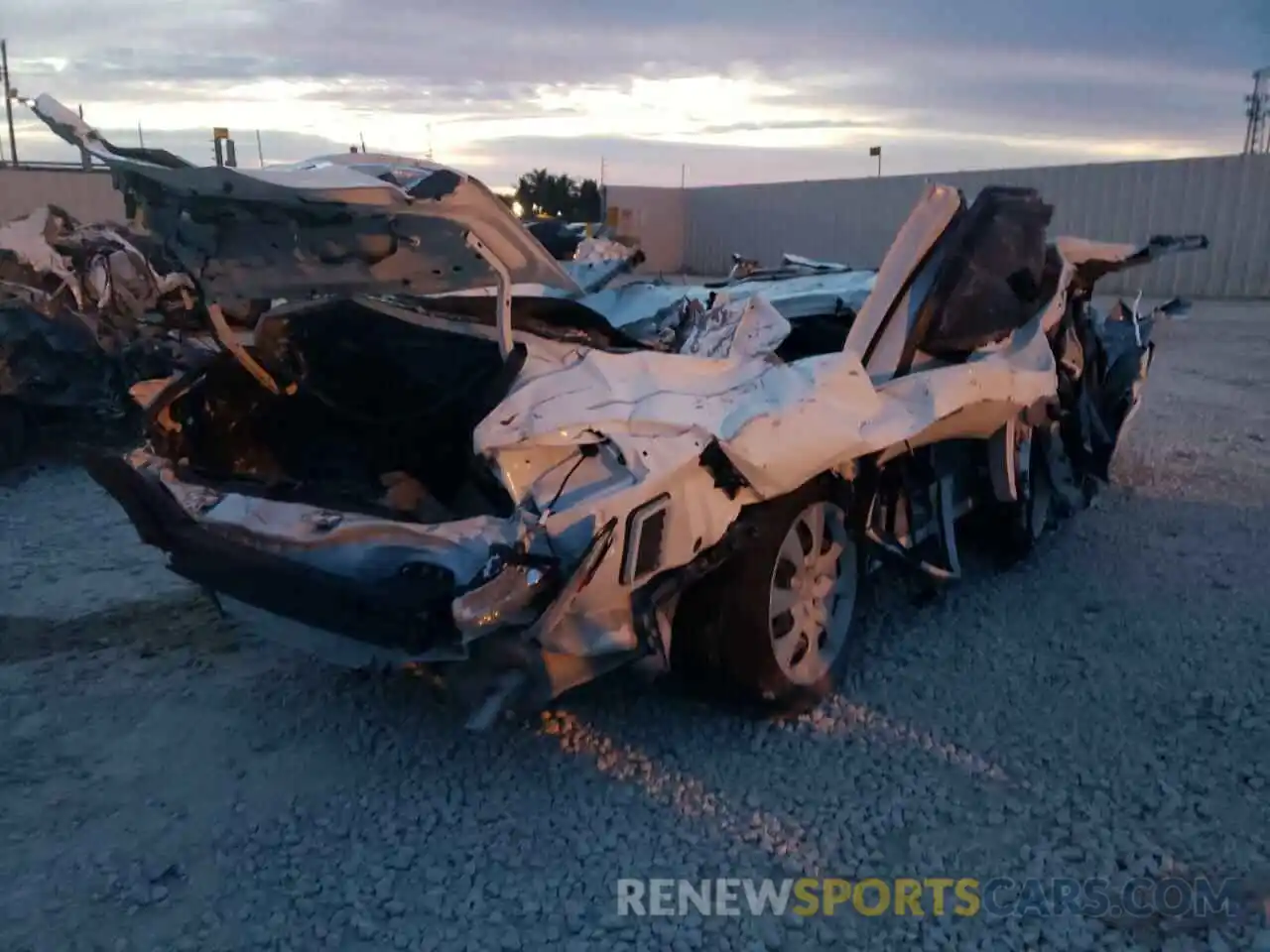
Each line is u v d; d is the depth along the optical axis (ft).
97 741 12.02
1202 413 28.91
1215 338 45.52
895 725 12.00
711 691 11.71
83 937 8.87
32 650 14.33
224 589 10.38
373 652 10.36
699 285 17.28
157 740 12.03
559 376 10.21
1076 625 14.62
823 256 91.30
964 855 9.73
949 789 10.74
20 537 19.03
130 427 24.21
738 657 11.27
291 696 13.01
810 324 15.11
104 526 19.74
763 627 11.21
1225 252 66.64
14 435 23.65
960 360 14.34
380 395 11.99
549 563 9.18
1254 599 15.29
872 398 12.10
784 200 93.25
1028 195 14.87
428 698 12.88
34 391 23.16
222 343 10.88
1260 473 22.17
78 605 15.88
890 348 13.41
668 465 9.73
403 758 11.59
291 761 11.57
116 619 15.37
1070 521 19.21
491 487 10.39
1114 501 20.48
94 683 13.39
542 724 12.16
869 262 87.86
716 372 11.03
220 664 13.91
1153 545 17.81
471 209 9.22
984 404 13.96
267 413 12.35
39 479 23.03
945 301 13.56
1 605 15.85
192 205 9.27
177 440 11.70
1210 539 17.99
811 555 12.20
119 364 23.09
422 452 11.76
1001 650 13.88
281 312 11.61
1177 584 16.01
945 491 14.78
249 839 10.21
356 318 12.04
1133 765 11.06
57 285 24.32
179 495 11.08
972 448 15.52
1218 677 12.92
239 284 10.03
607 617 9.87
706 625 11.23
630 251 18.28
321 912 9.17
